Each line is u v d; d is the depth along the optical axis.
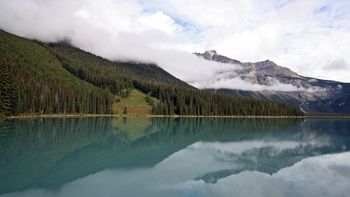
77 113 161.12
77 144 58.94
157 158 49.62
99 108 175.75
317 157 54.53
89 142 63.09
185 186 33.19
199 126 123.38
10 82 108.25
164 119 168.38
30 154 45.34
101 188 30.98
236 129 112.88
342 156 56.00
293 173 40.44
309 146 70.88
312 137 93.50
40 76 171.00
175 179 36.09
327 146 71.62
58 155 46.41
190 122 148.62
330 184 34.59
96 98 177.38
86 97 169.00
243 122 160.38
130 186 32.28
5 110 106.56
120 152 53.78
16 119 103.75
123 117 173.50
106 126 104.56
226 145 68.12
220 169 42.38
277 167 44.50
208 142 72.56
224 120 175.25
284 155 56.12
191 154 54.66
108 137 74.06
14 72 140.00
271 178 37.41
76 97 163.12
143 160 47.34
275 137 89.56
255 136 89.81
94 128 93.69
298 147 68.38
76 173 36.31
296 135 98.38
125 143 65.94
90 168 39.41
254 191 31.81
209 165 45.03
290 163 47.94
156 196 29.41
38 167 37.81
